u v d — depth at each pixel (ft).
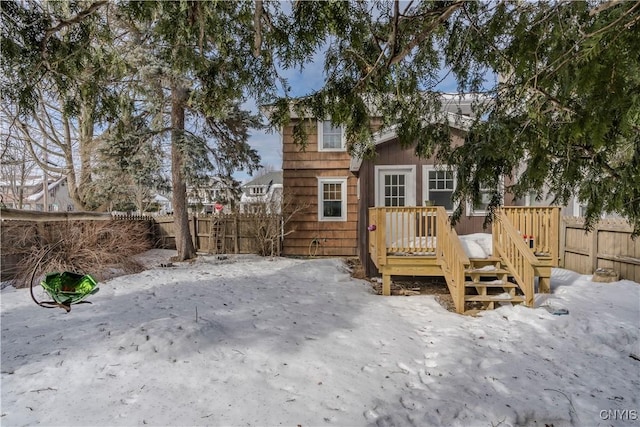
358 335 12.71
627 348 11.82
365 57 7.35
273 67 7.68
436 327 13.66
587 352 11.43
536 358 10.96
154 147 29.60
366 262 24.13
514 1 6.15
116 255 24.84
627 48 3.55
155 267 27.50
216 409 8.05
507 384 9.40
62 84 7.11
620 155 5.11
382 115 9.46
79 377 9.35
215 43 7.13
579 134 4.18
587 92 3.91
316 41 6.72
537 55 5.74
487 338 12.54
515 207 18.79
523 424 7.95
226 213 39.09
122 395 8.55
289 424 7.59
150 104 25.77
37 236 22.38
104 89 7.81
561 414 8.12
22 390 8.73
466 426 7.76
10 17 5.83
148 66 19.20
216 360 10.40
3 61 5.96
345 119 7.93
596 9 3.97
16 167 48.34
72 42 6.68
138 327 12.50
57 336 12.01
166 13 6.07
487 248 19.99
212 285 20.92
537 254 18.25
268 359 10.56
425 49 8.07
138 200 55.57
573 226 24.03
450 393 8.95
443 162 8.61
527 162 5.87
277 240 34.50
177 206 31.65
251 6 6.17
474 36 7.23
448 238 17.30
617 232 20.74
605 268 20.97
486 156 5.96
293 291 19.56
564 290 18.54
